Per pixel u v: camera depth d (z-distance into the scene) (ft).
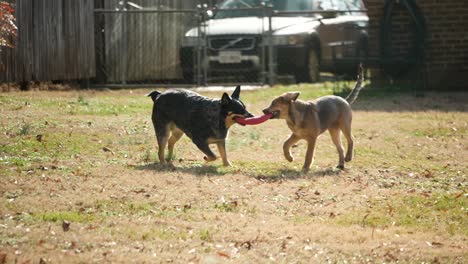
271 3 79.15
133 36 77.51
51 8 68.69
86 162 40.14
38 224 28.94
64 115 54.13
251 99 65.82
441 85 75.10
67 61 70.74
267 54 75.97
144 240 27.66
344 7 81.97
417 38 73.77
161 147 40.68
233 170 39.65
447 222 31.50
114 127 50.42
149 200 33.06
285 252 26.96
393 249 27.71
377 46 75.05
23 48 66.03
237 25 75.87
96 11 73.56
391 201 34.35
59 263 24.82
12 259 24.91
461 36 74.69
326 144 48.60
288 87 72.84
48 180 35.60
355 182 37.86
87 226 28.94
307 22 77.56
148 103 62.39
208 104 39.65
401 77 75.77
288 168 40.91
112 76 76.13
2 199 32.07
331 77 83.82
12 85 66.03
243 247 27.37
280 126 54.54
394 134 52.54
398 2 73.36
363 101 67.15
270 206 32.86
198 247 27.12
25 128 46.62
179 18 81.66
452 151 47.39
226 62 75.05
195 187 35.40
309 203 33.63
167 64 80.59
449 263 26.58
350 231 29.63
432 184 38.24
